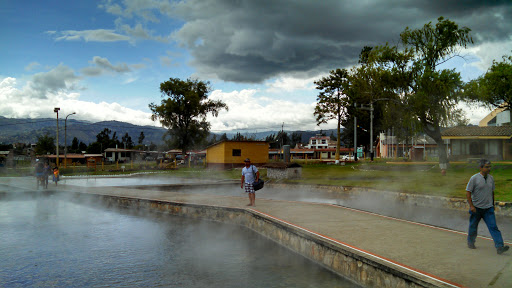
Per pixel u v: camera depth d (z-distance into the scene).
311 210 12.58
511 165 25.39
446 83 24.78
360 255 6.73
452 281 5.20
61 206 18.55
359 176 25.77
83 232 12.12
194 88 60.31
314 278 7.26
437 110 25.75
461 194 15.45
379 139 71.56
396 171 27.80
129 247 10.04
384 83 27.44
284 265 8.20
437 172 24.84
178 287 6.89
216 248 9.85
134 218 14.91
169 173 39.81
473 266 5.93
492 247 7.23
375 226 9.61
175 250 9.69
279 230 10.38
